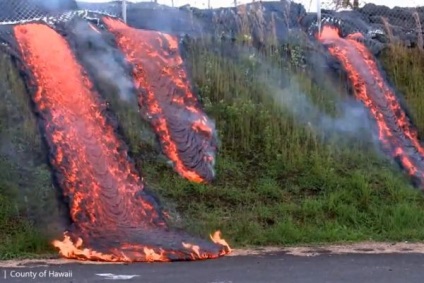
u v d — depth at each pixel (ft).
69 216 33.78
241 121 44.37
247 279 26.45
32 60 40.22
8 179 36.81
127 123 41.63
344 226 37.11
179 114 43.32
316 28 51.52
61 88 39.22
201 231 34.73
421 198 41.01
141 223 34.12
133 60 43.42
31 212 34.86
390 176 42.32
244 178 41.11
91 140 37.55
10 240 32.78
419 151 45.80
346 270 28.32
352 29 52.95
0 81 40.34
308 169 42.14
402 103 48.39
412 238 35.96
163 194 38.17
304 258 31.01
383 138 45.75
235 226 35.81
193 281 26.03
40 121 37.76
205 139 42.91
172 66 44.83
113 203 34.71
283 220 37.04
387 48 51.90
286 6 51.24
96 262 29.81
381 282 26.16
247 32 48.83
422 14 55.26
